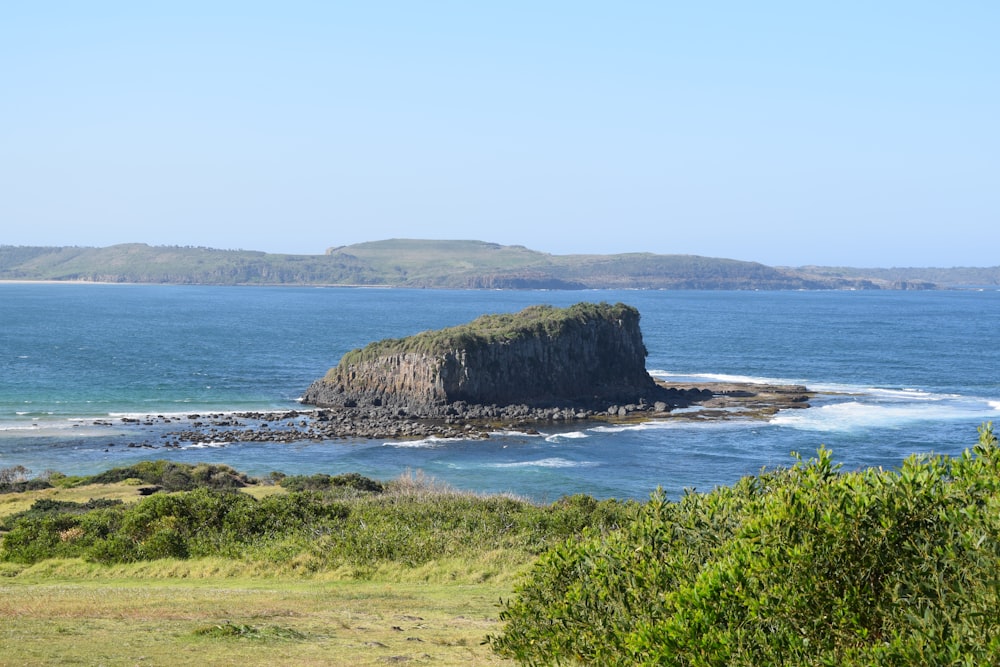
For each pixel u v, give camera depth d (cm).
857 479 1423
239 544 3766
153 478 6438
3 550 3825
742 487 1711
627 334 11812
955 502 1325
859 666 1175
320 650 1978
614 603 1606
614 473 7119
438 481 6506
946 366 14838
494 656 1977
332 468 7344
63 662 1711
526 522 3972
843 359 15962
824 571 1305
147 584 3225
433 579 3306
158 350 16575
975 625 1150
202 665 1758
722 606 1343
